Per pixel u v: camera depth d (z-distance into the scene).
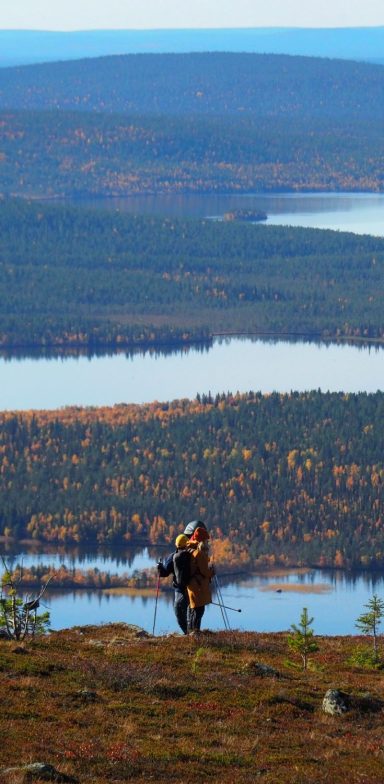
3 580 105.62
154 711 86.38
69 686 89.38
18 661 93.50
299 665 105.69
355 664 110.50
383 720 90.00
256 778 75.62
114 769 75.12
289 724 86.94
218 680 94.44
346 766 79.19
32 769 72.88
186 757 78.25
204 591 110.06
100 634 111.06
